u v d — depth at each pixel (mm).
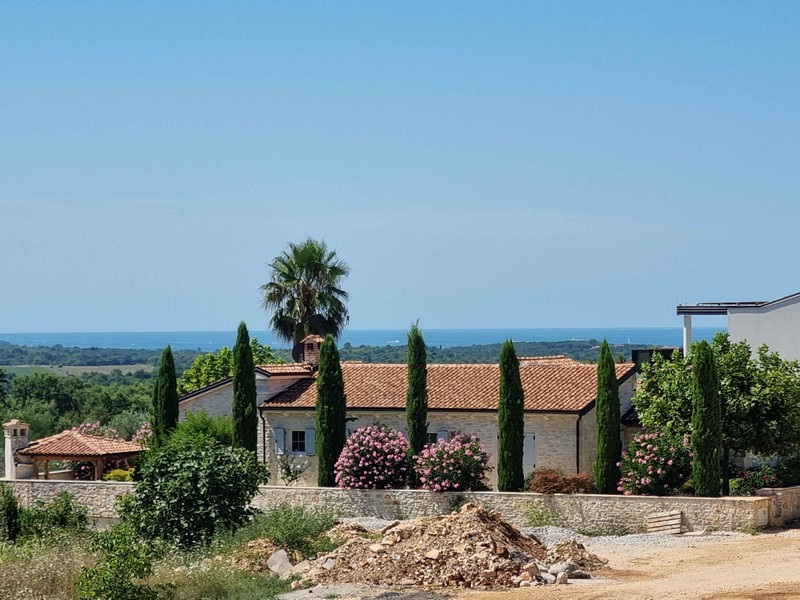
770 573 29594
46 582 31156
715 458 40719
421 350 46906
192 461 39969
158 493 39938
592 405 46844
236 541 36094
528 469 47250
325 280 70062
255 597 28750
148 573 29516
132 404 92875
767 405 41781
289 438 51312
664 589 27484
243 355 48938
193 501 39438
